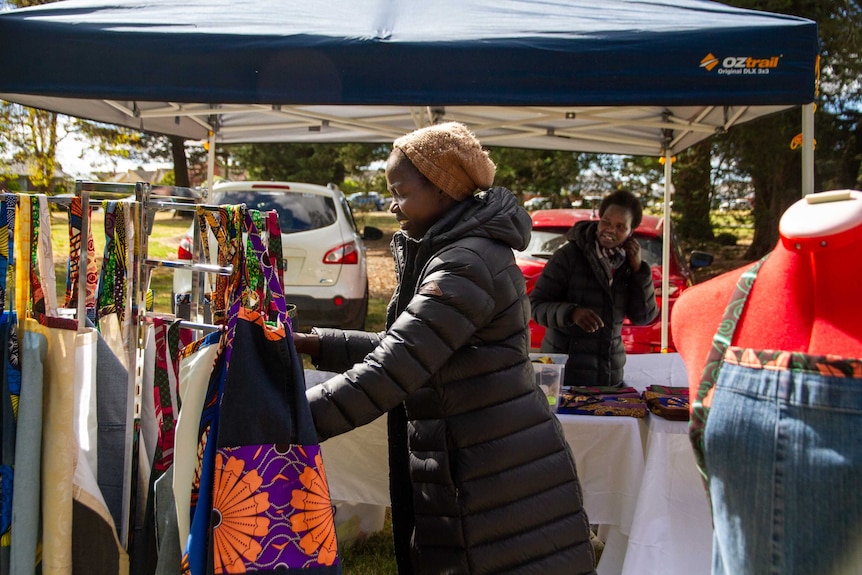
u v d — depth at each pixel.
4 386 1.48
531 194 15.21
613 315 3.40
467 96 2.75
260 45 2.76
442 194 1.86
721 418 1.06
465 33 2.79
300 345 2.05
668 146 5.22
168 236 12.88
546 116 4.40
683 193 13.66
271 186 7.19
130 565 1.64
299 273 6.90
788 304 1.05
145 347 1.74
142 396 1.73
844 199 1.02
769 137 10.97
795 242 1.03
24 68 2.79
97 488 1.56
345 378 1.68
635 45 2.70
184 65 2.78
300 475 1.49
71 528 1.51
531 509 1.82
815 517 0.95
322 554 1.49
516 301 1.82
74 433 1.52
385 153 17.30
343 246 6.98
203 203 1.68
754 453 1.01
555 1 3.30
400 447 1.99
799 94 2.68
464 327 1.70
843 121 11.57
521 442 1.81
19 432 1.48
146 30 2.78
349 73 2.77
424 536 1.85
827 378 0.97
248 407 1.45
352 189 24.17
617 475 2.70
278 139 5.81
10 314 1.50
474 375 1.79
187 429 1.48
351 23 2.96
